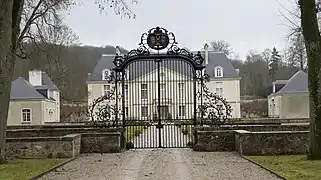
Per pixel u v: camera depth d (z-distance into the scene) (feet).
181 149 49.96
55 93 154.40
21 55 68.44
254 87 187.42
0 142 35.55
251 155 41.86
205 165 35.68
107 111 54.08
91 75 153.69
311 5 34.88
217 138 47.29
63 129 51.62
